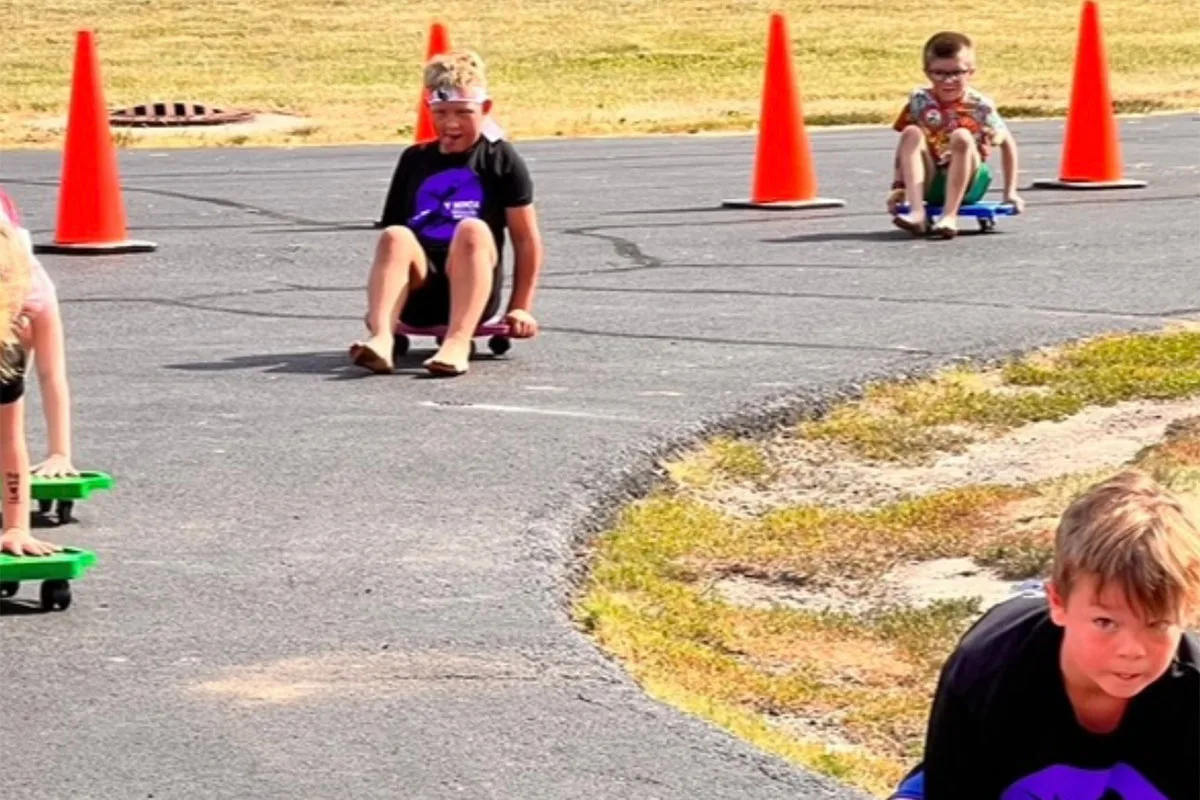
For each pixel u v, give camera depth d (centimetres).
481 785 638
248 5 4356
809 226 1814
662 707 705
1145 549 438
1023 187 2072
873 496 1027
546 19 4231
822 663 800
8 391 800
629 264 1616
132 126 2922
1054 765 464
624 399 1136
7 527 806
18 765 652
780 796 632
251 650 755
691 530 949
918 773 501
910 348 1268
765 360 1236
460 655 751
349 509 932
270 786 636
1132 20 4175
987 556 916
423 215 1230
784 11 4294
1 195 899
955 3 4381
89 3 4359
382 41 3984
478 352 1270
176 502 944
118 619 788
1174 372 1232
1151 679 449
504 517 920
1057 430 1130
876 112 2997
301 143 2683
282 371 1216
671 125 2866
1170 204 1919
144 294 1488
